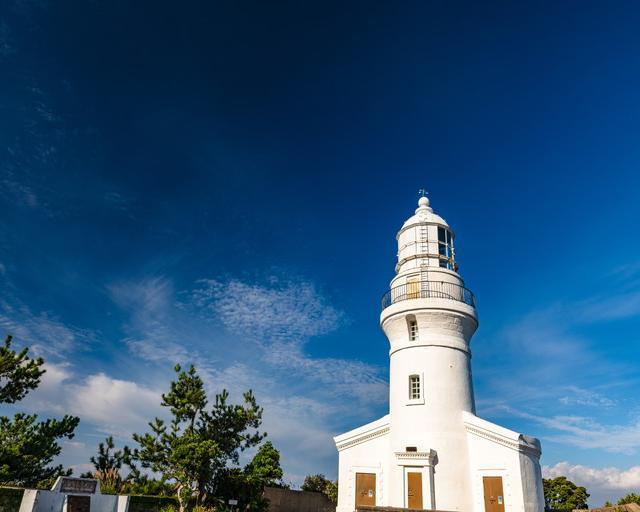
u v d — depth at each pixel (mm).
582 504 53188
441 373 28609
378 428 30141
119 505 28094
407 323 30312
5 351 26719
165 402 32625
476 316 30938
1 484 25672
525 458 26750
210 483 33500
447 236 34156
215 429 33500
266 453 38312
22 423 27219
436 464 26562
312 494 43875
